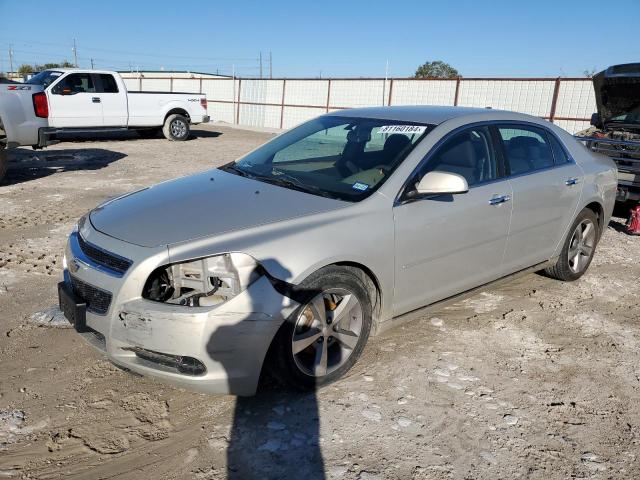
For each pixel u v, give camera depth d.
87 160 12.92
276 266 2.97
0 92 9.07
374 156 3.89
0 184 9.53
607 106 9.18
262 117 33.28
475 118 4.30
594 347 4.13
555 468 2.78
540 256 4.85
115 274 2.96
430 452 2.85
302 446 2.85
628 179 7.83
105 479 2.59
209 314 2.82
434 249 3.76
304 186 3.73
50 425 2.97
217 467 2.69
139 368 2.97
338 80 29.20
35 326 4.12
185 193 3.67
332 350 3.42
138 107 17.30
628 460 2.88
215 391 2.95
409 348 3.95
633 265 6.20
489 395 3.40
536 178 4.57
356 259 3.27
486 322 4.47
